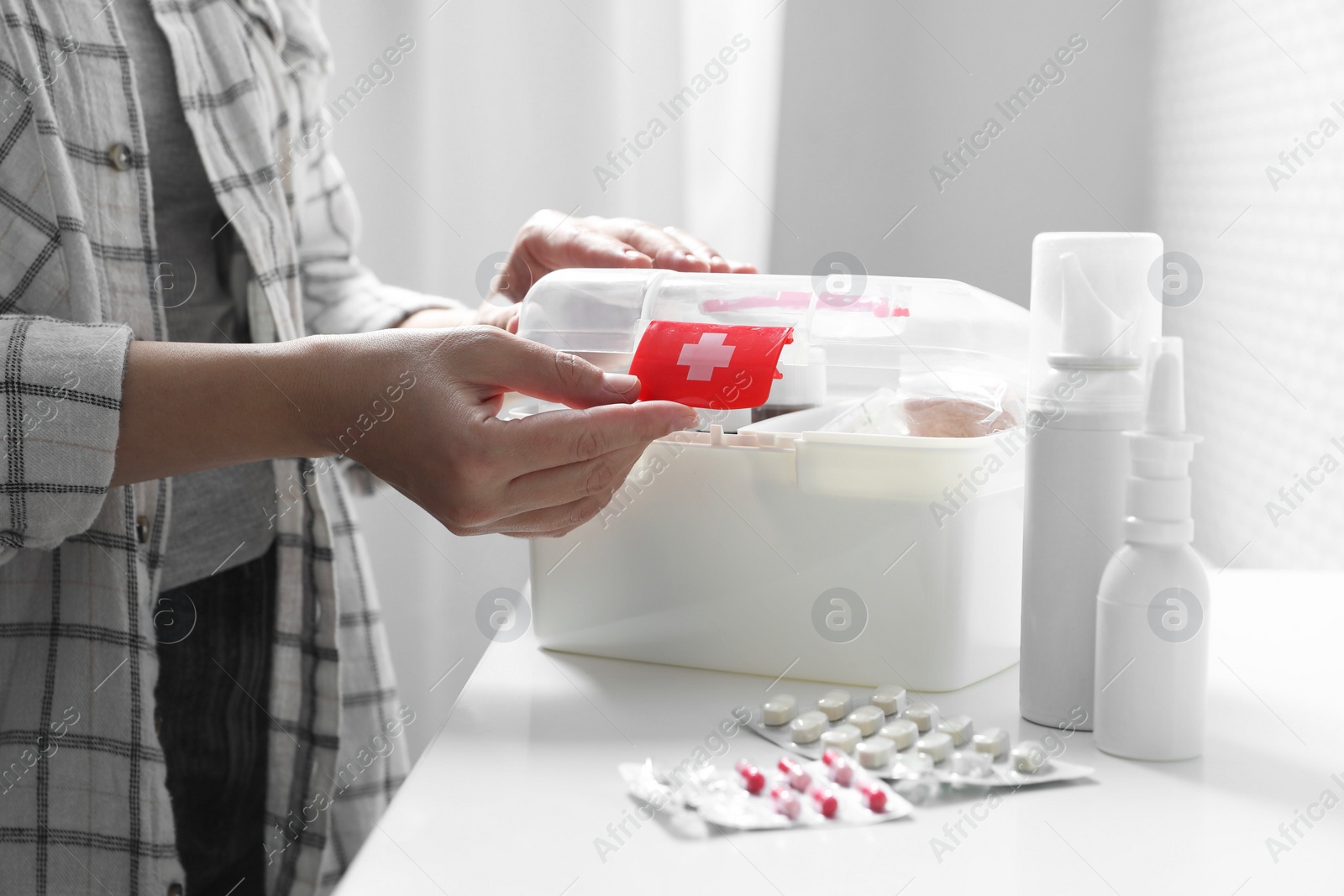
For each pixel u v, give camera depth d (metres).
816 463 0.46
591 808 0.35
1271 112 0.77
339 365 0.42
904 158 1.15
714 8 1.17
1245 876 0.30
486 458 0.40
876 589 0.46
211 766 0.67
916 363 0.50
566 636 0.53
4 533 0.42
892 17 1.13
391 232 1.23
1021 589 0.48
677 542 0.49
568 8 1.19
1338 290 0.68
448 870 0.31
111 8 0.56
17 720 0.52
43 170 0.49
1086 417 0.39
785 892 0.30
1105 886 0.29
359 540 0.77
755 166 1.18
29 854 0.53
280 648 0.67
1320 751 0.38
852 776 0.36
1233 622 0.55
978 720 0.43
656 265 0.62
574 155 1.21
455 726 0.43
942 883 0.30
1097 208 1.09
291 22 0.74
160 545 0.56
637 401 0.45
